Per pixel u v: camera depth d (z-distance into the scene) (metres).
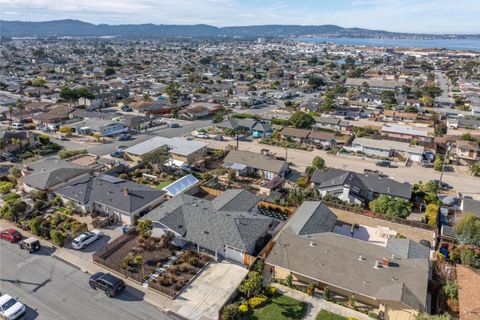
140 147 77.94
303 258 37.53
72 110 112.25
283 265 36.94
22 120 102.88
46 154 79.12
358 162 79.12
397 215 49.84
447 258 42.41
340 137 96.75
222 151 80.75
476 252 41.47
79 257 41.41
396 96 150.38
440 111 130.00
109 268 39.22
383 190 58.31
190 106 130.12
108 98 136.38
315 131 97.44
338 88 164.00
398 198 55.28
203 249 42.53
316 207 48.94
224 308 32.41
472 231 42.12
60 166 63.00
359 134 95.75
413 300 31.11
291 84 187.00
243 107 134.62
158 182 63.72
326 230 45.03
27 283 36.78
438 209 52.78
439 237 47.28
